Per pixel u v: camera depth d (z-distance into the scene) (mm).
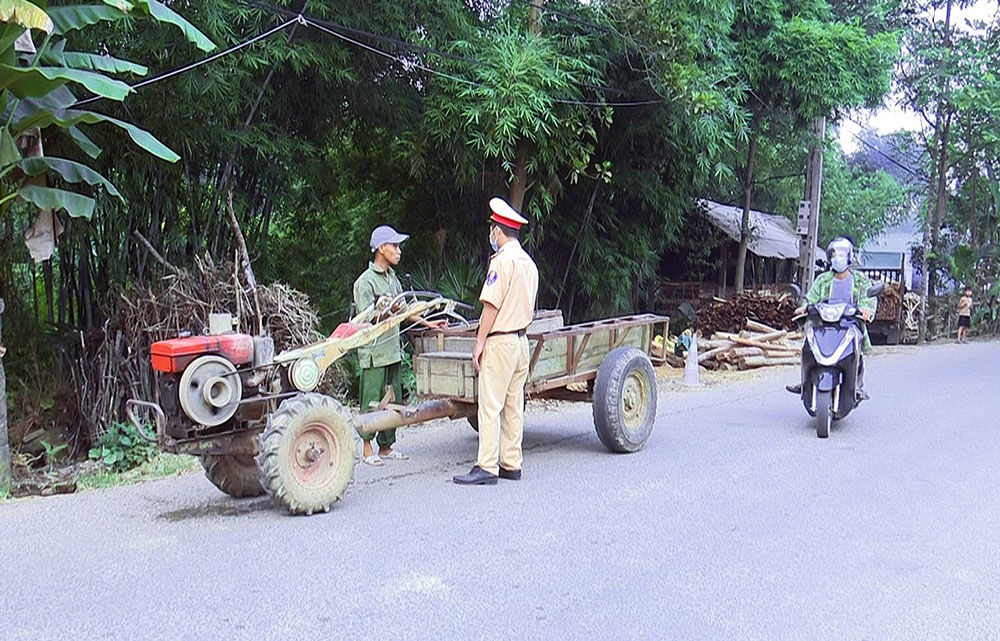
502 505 5883
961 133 22703
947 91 21797
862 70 15742
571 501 6000
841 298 8680
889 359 15922
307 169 10398
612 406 7289
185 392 5320
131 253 9023
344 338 6102
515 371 6492
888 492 6336
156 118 8414
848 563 4824
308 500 5512
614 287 13695
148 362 8430
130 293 8617
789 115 16766
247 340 5699
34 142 7293
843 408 8656
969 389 11703
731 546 5090
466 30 10125
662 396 11219
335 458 5695
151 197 8992
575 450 7707
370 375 6922
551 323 7551
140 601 4164
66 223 8578
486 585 4430
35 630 3828
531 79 9617
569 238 13148
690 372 12336
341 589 4344
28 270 9328
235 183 9672
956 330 22562
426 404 6668
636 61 11789
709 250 21234
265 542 5059
